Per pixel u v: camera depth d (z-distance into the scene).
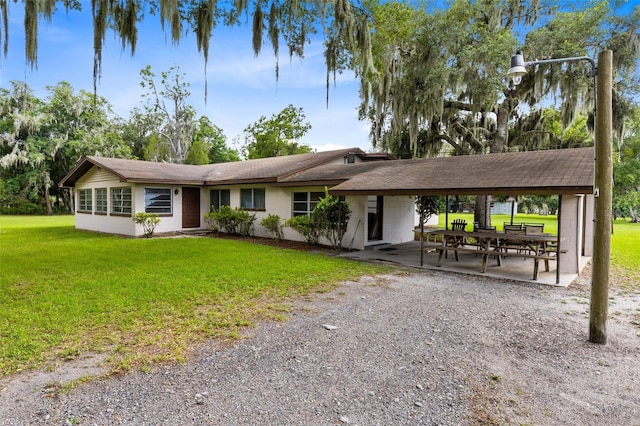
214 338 3.93
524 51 12.77
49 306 4.87
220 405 2.68
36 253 9.31
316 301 5.39
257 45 6.34
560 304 5.43
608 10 11.99
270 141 34.34
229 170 16.64
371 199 12.39
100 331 4.04
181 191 15.10
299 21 6.89
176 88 30.42
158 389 2.88
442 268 8.12
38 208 29.23
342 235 10.66
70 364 3.27
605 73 3.78
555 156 8.33
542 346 3.85
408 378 3.12
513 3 13.54
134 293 5.53
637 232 17.06
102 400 2.71
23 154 27.09
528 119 16.22
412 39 13.22
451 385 3.01
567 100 12.34
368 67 7.16
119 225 14.21
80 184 16.53
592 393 2.92
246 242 12.02
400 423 2.50
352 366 3.33
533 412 2.64
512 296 5.86
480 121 16.47
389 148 17.83
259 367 3.29
